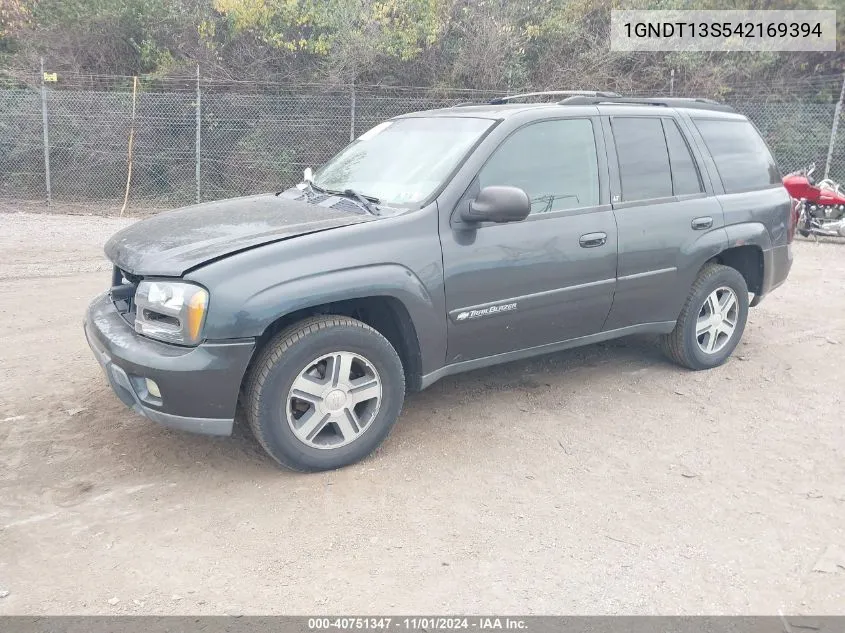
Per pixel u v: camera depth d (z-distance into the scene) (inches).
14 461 152.6
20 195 558.6
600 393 196.1
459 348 163.6
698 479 152.1
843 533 133.3
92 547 125.2
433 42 590.6
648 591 117.1
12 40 631.8
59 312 258.5
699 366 211.6
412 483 148.0
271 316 136.2
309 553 125.0
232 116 566.9
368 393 151.4
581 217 175.3
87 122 566.3
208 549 125.5
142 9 601.0
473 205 155.0
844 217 431.8
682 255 194.9
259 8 570.3
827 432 174.9
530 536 131.0
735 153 215.9
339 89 579.8
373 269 146.3
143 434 165.9
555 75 612.1
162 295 136.5
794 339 246.8
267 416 140.8
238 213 165.6
